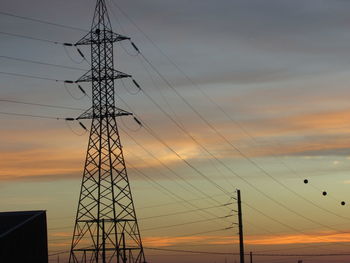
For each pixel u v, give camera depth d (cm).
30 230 8212
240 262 9269
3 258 7650
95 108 9119
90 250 8862
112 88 9169
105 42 9219
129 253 8944
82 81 9156
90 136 9075
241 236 9338
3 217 8362
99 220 8894
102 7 9238
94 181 8988
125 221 8950
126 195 9000
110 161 9031
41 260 8381
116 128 9112
